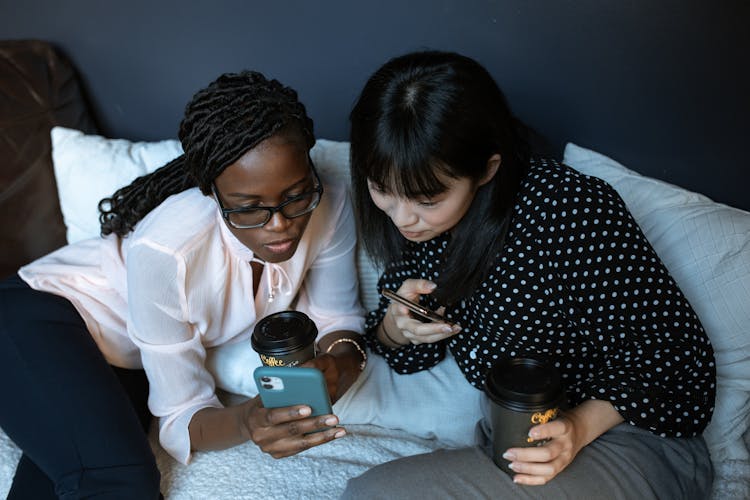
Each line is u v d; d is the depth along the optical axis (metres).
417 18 1.59
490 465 0.99
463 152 0.93
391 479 0.98
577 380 1.14
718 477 1.22
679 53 1.48
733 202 1.59
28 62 1.75
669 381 1.01
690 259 1.27
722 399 1.24
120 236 1.32
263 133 0.97
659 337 1.01
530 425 0.91
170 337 1.21
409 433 1.36
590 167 1.46
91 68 1.82
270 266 1.23
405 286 1.17
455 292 1.12
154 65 1.79
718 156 1.56
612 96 1.56
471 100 0.93
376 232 1.22
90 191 1.58
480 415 1.31
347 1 1.61
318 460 1.26
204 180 1.04
